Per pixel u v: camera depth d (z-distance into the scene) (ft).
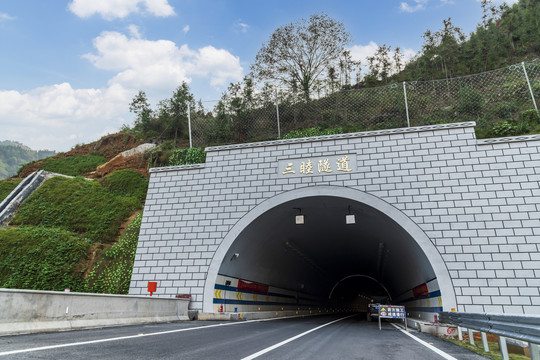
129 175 79.00
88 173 91.30
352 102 79.66
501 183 38.22
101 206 67.46
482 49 109.09
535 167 37.86
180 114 98.02
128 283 49.75
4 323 19.81
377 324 51.13
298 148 46.29
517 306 33.60
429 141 41.98
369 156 43.32
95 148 108.58
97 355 15.10
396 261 64.69
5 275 49.90
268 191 45.42
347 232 62.49
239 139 80.74
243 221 44.78
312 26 98.07
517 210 36.83
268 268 62.54
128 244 56.70
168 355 16.10
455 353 20.86
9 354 14.29
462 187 39.14
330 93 83.35
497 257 35.60
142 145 91.76
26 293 21.42
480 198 38.22
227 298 47.26
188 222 46.68
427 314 46.09
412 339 28.68
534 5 127.65
